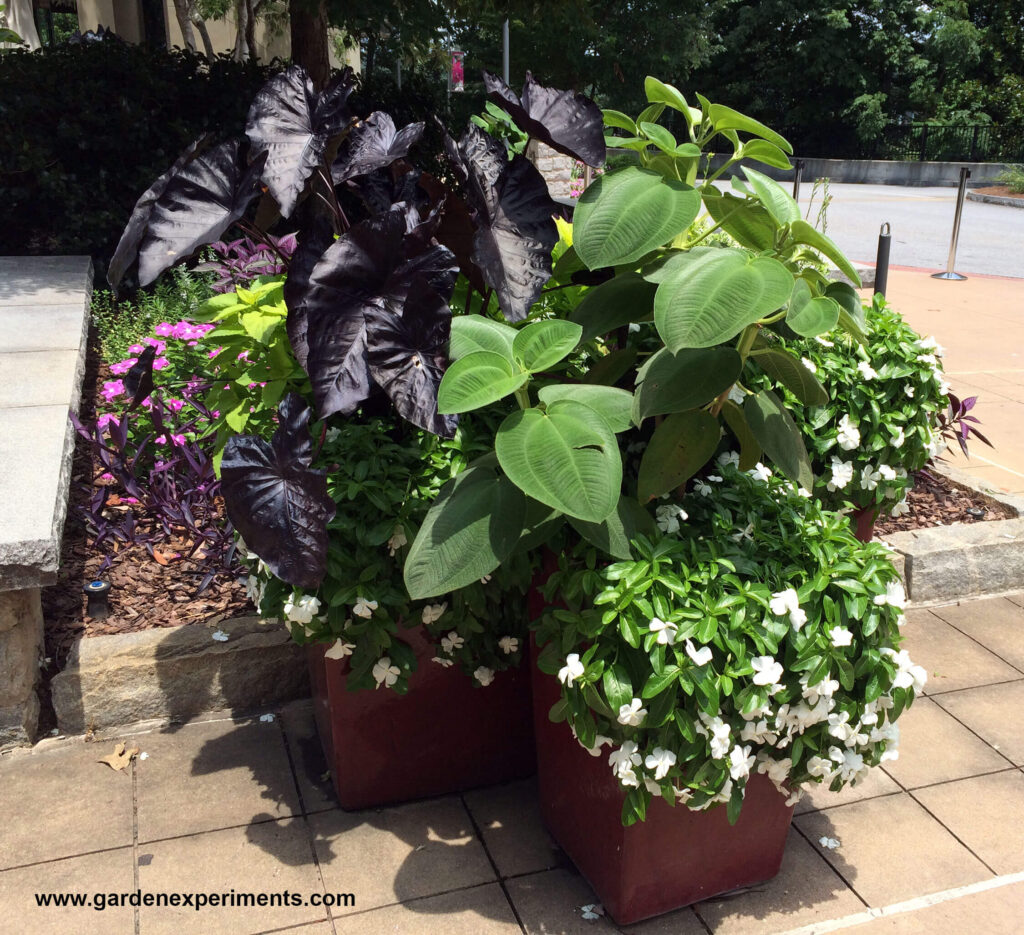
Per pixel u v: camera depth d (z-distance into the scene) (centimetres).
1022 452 536
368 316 208
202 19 1327
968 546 390
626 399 213
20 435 352
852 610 207
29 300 582
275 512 208
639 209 207
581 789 231
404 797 268
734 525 234
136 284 703
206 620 316
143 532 370
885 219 1677
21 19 1316
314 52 884
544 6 966
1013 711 317
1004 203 2022
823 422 325
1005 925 230
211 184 218
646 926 228
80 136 702
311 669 283
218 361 280
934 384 350
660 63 2412
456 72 1767
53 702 284
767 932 227
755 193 236
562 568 217
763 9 2858
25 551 258
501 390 196
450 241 259
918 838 259
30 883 234
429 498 235
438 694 258
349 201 633
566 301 292
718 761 199
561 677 199
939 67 2927
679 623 194
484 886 239
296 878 239
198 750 286
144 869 240
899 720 312
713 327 183
